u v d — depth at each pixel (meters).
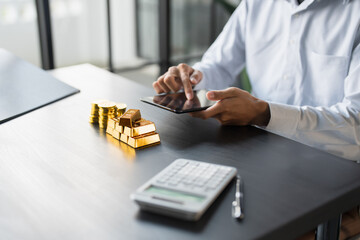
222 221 0.54
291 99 1.29
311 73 1.23
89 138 0.81
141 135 0.77
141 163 0.70
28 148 0.76
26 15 2.45
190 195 0.58
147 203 0.55
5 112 0.93
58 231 0.52
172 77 1.05
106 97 1.06
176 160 0.68
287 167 0.70
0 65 1.21
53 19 2.58
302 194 0.62
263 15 1.36
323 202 0.60
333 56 1.17
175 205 0.54
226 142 0.80
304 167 0.70
